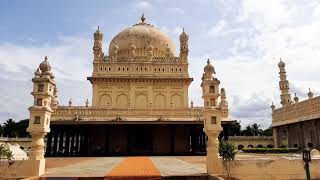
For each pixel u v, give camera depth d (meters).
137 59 37.91
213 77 14.08
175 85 37.47
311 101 32.88
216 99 13.57
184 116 29.39
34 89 12.91
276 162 13.10
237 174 12.80
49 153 29.66
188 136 33.09
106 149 30.22
